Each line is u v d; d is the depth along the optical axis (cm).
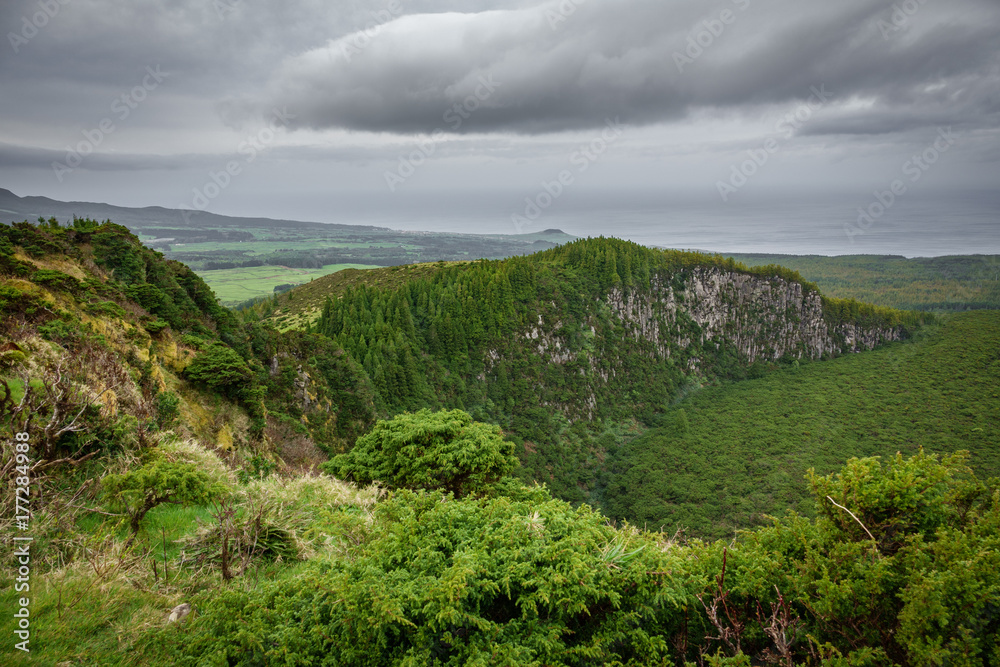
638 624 487
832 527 524
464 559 495
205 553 710
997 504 467
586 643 472
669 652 494
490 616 508
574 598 468
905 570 453
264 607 482
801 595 488
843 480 535
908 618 406
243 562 673
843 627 457
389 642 461
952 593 410
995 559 404
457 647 446
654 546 557
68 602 518
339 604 461
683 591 493
